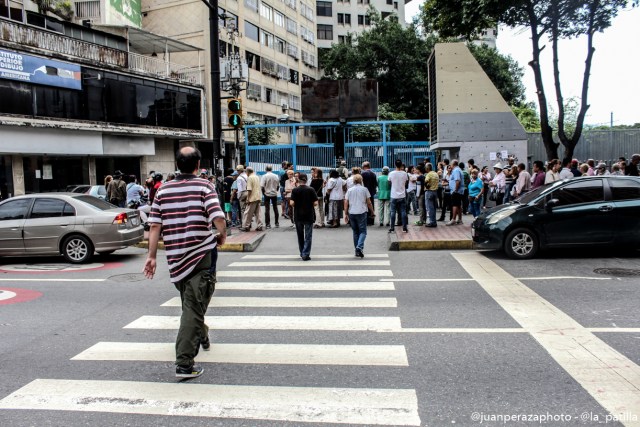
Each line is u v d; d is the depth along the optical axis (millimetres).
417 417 3438
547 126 16609
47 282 8508
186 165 4414
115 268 9805
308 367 4422
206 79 35312
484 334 5203
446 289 7281
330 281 8094
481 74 17703
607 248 9883
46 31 22188
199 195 4336
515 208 9633
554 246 9445
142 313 6398
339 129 28219
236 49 39406
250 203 14500
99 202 11047
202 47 35469
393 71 47594
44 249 10438
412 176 17594
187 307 4234
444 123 17797
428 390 3877
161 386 4070
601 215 9305
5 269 9938
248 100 41281
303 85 23766
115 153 26672
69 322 6051
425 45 47500
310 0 55094
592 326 5375
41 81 21750
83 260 10406
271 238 13562
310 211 10203
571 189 9531
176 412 3602
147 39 30203
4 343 5270
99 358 4762
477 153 17703
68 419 3529
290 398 3787
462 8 16516
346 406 3627
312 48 55375
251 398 3805
